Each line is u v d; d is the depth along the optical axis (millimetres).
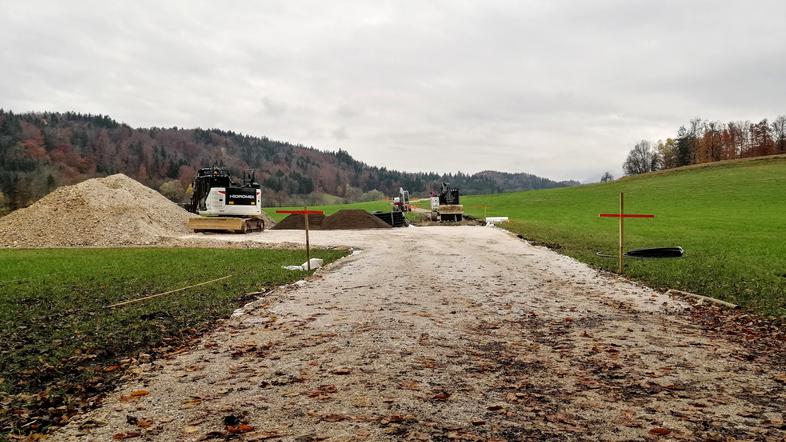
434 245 22078
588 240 23312
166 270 14258
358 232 32156
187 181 136125
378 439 3908
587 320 8055
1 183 93312
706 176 76250
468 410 4473
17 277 13008
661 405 4590
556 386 5082
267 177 172875
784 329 7277
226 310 8836
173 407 4637
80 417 4438
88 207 27047
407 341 6773
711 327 7551
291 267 14859
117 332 7250
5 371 5562
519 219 42812
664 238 24031
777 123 110125
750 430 4066
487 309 8883
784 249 18703
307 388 5066
